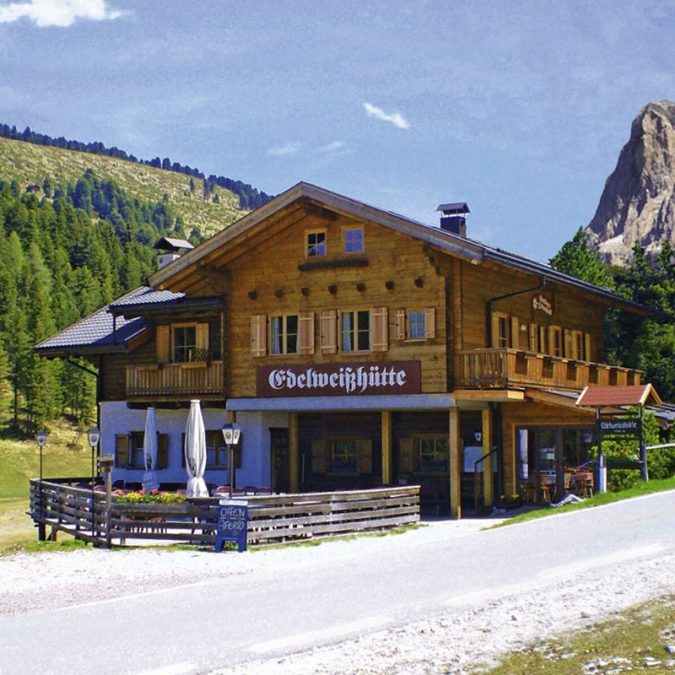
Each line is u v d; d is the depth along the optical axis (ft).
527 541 60.64
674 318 148.05
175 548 71.56
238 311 103.40
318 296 98.99
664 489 80.64
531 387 94.07
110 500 75.97
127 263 626.64
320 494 75.20
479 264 90.53
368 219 94.58
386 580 50.03
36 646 38.29
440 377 92.02
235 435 84.79
